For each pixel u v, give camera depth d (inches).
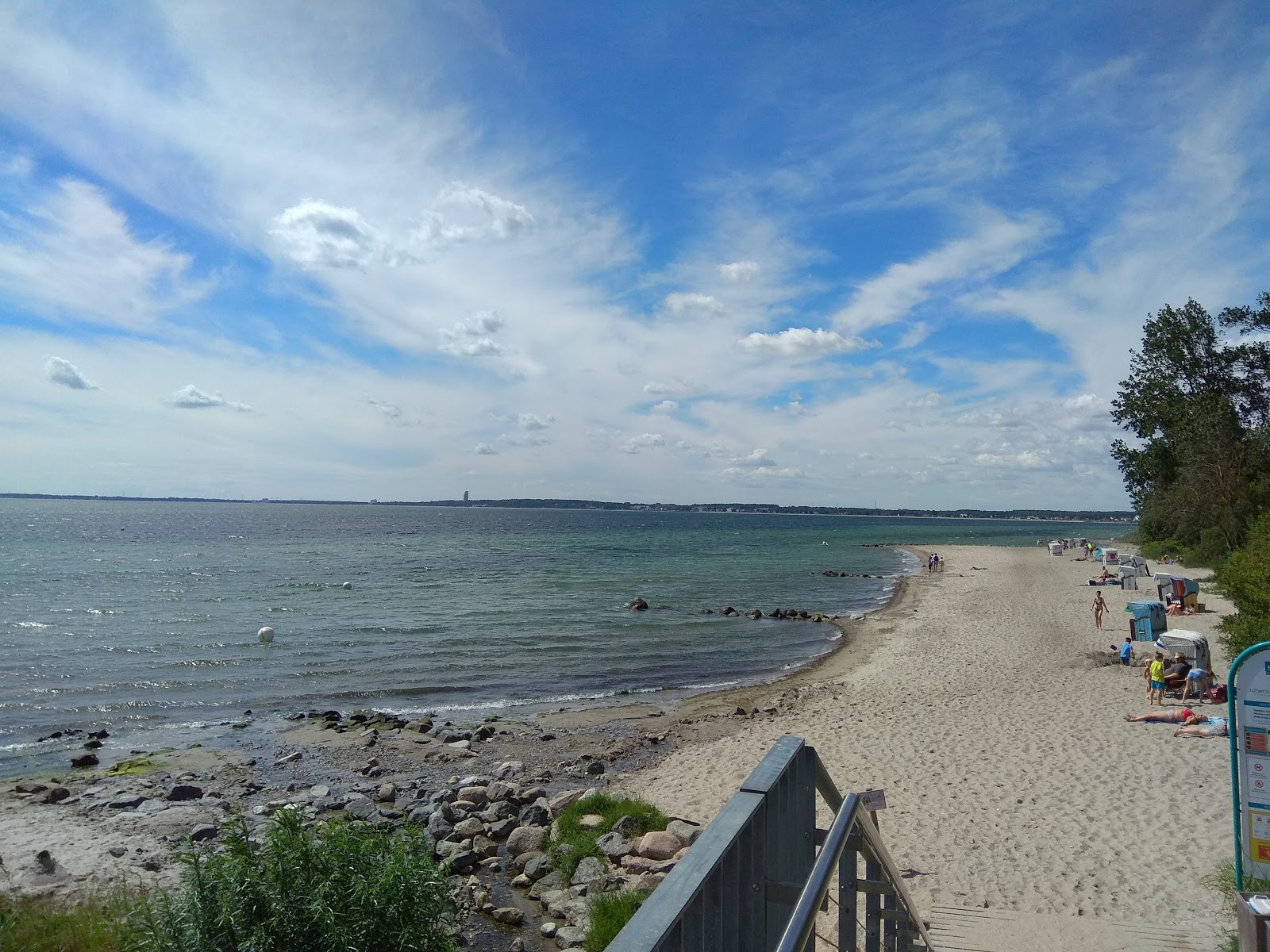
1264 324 1915.6
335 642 1119.6
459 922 338.6
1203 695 634.2
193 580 1921.8
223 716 745.6
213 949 212.4
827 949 260.8
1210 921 277.0
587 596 1681.8
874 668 936.9
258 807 483.5
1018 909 295.1
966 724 604.1
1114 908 292.5
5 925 292.0
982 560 2741.1
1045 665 861.8
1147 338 2047.2
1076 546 3105.3
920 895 312.7
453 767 584.1
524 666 984.3
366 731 679.7
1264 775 245.8
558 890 364.2
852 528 7180.1
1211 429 1742.1
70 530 4286.4
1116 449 2154.3
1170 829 367.9
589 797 453.1
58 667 939.3
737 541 4143.7
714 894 80.4
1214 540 1795.0
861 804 121.1
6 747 640.4
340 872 231.3
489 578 2039.9
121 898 322.3
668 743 646.5
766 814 99.7
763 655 1064.2
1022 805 414.9
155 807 491.5
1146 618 920.3
